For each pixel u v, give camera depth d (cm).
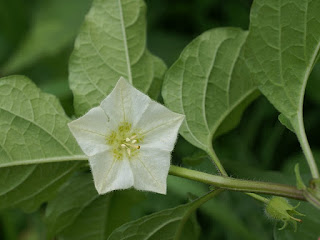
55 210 17
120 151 14
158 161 14
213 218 21
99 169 13
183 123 15
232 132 21
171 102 15
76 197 17
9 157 14
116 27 15
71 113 21
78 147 15
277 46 15
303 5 14
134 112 14
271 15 14
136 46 15
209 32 15
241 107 16
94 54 15
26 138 14
